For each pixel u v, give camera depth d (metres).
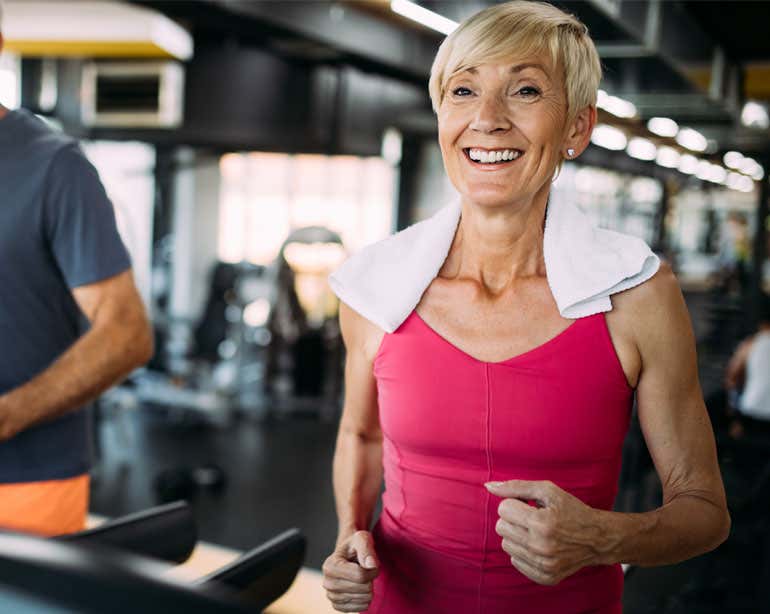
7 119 1.43
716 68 4.27
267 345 7.42
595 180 9.68
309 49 5.82
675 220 11.26
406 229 1.22
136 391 6.59
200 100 6.36
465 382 1.07
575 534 0.94
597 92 1.12
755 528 3.33
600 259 1.07
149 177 8.43
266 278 7.58
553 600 1.10
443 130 1.10
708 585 2.92
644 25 2.86
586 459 1.08
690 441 1.09
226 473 5.41
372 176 10.66
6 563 0.44
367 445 1.33
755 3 3.57
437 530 1.12
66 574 0.44
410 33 6.47
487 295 1.11
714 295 10.42
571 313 1.06
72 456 1.49
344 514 1.28
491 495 1.08
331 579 1.11
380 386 1.16
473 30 1.06
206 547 3.25
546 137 1.05
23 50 6.22
